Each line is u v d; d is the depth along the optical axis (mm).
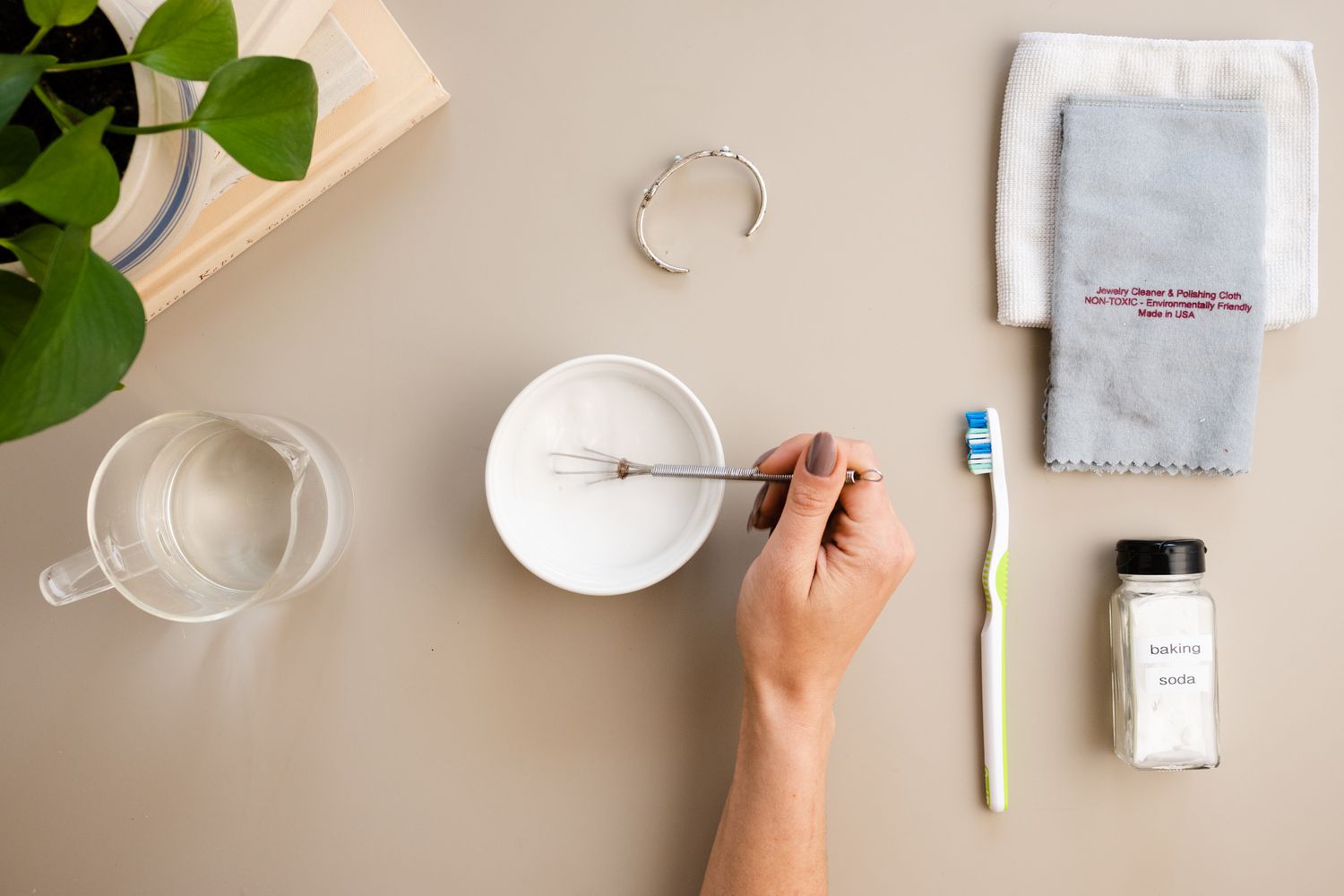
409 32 737
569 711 758
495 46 744
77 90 445
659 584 758
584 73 750
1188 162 741
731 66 757
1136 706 733
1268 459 785
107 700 743
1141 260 745
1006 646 771
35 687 740
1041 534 774
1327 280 785
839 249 765
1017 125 755
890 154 767
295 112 384
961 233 770
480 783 755
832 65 763
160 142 444
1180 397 746
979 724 771
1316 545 785
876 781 770
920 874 770
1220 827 780
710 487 697
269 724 747
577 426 716
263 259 736
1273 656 785
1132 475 778
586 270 753
